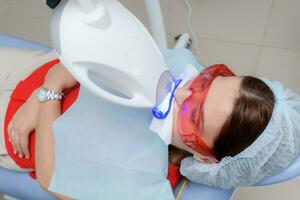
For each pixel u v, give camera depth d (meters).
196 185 1.06
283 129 0.85
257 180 0.97
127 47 0.74
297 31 1.83
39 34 1.95
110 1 0.75
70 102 1.10
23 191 1.17
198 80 0.90
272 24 1.86
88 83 0.77
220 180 0.98
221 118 0.84
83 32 0.71
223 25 1.88
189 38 1.80
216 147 0.89
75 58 0.73
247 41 1.83
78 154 1.00
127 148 0.98
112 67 0.73
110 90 0.83
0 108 1.16
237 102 0.83
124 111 1.01
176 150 1.03
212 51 1.82
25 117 1.08
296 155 0.94
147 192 0.96
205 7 1.94
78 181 1.00
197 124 0.87
